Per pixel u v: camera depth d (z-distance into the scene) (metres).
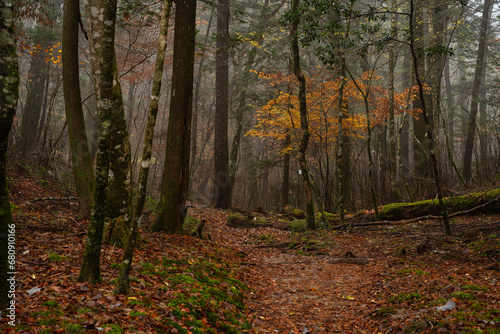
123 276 3.98
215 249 8.20
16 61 2.99
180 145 8.55
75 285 3.90
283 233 12.88
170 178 8.48
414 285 5.75
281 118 15.41
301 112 12.54
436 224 10.92
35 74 16.62
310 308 5.44
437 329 3.75
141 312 3.55
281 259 9.19
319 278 7.28
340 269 7.99
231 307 4.68
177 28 8.66
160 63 4.98
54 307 3.32
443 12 17.70
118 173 6.78
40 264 4.43
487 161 15.99
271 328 4.54
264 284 6.70
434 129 16.27
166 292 4.37
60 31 16.89
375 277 6.96
